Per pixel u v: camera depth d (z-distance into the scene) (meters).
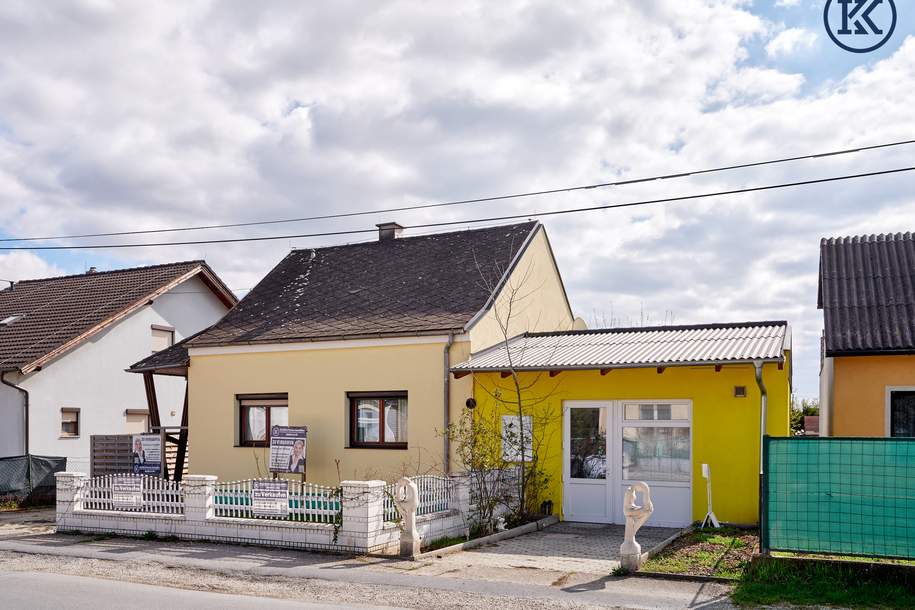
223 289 30.50
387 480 17.55
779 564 9.98
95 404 25.06
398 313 18.62
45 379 23.41
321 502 12.72
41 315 27.09
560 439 16.50
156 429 20.22
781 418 14.83
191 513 13.78
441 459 16.98
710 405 15.25
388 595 9.55
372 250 23.03
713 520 14.55
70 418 24.31
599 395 16.23
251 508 13.37
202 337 20.44
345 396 18.31
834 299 15.26
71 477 15.06
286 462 17.77
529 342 18.36
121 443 19.77
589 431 16.38
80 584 10.16
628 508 10.75
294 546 12.69
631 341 17.06
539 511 16.36
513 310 19.30
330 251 23.84
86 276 30.77
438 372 17.22
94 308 26.56
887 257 16.23
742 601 9.03
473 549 12.91
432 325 17.47
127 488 14.62
